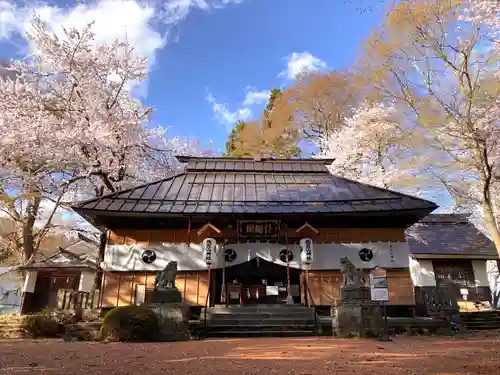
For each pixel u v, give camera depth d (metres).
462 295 21.03
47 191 18.75
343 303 11.11
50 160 17.02
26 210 20.33
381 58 18.20
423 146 17.86
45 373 4.71
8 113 16.83
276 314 12.51
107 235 15.70
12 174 17.81
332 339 10.05
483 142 14.88
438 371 4.80
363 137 22.53
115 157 18.30
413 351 7.12
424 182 20.11
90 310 14.30
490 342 8.98
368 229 15.85
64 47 17.73
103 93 18.41
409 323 11.92
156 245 15.32
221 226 15.80
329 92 29.64
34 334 13.17
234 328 11.75
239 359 6.06
